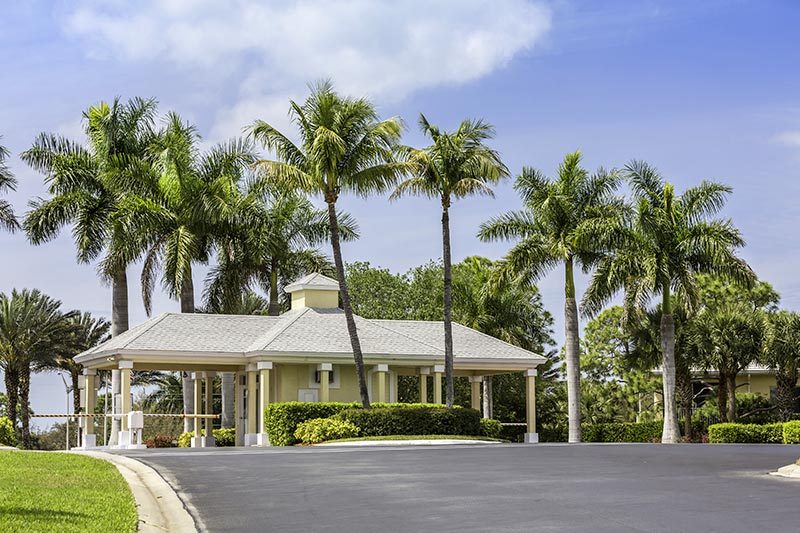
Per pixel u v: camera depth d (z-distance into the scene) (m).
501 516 13.40
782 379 55.84
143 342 42.19
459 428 40.56
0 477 17.97
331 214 41.31
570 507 14.16
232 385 53.69
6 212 45.16
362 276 66.62
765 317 55.16
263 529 12.86
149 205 49.44
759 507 13.96
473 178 44.59
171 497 16.11
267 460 22.98
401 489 16.66
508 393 64.56
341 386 44.59
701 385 64.50
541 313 66.62
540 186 51.16
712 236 48.47
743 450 26.98
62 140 52.72
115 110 52.62
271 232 52.50
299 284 48.12
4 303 62.19
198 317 45.50
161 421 63.88
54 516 13.24
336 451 26.77
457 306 62.84
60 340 63.47
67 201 50.47
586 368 65.06
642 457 23.77
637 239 49.09
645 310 48.72
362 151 41.38
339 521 13.32
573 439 49.59
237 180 53.34
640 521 12.79
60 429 69.25
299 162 41.97
